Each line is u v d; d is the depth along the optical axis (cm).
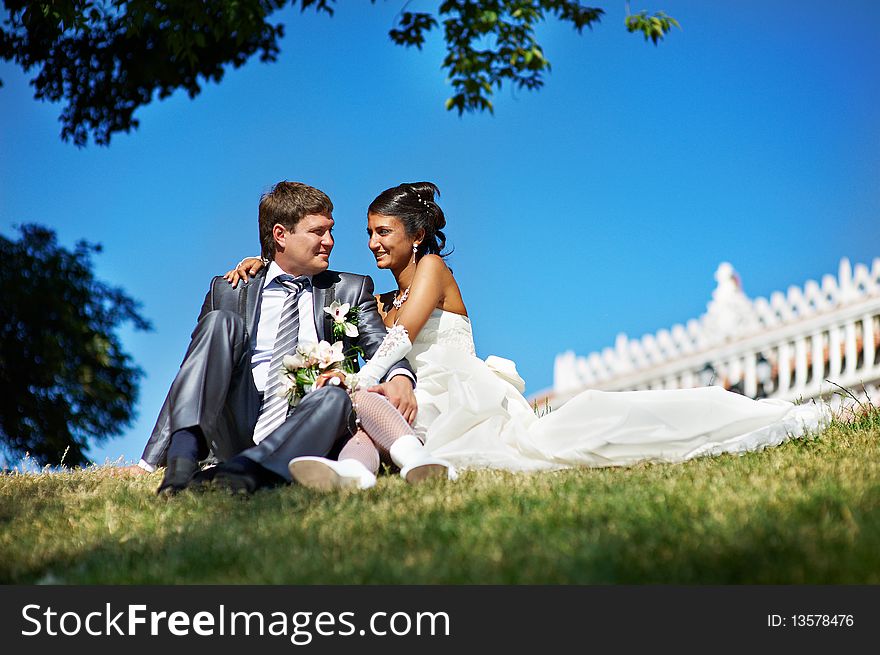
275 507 352
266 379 462
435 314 504
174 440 413
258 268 489
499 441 461
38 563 304
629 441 442
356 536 299
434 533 293
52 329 1411
